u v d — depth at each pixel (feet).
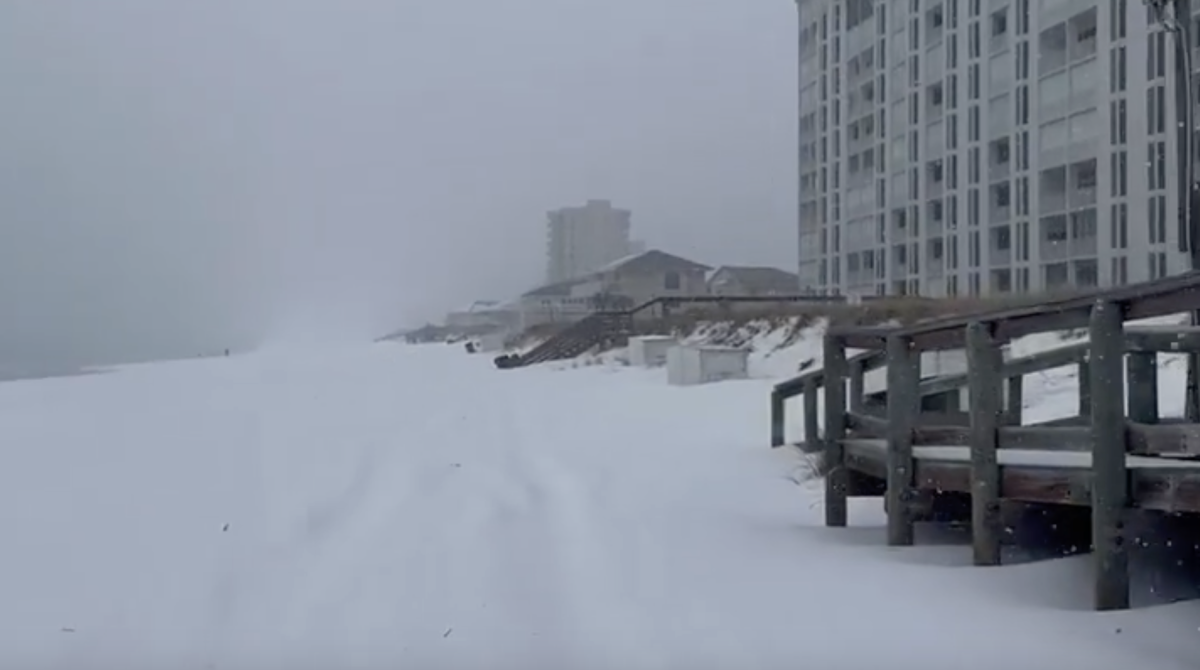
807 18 212.43
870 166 184.85
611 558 26.35
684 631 20.54
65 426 58.59
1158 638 18.92
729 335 107.14
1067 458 24.25
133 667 19.07
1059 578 23.09
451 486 36.76
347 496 34.94
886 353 30.19
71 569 25.72
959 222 156.25
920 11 165.78
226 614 22.16
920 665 18.20
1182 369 53.31
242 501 34.14
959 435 27.84
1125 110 123.44
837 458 30.91
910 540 27.35
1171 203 115.24
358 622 21.50
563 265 561.43
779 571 24.89
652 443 48.60
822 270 204.33
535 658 19.25
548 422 59.21
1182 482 19.22
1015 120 143.84
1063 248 135.23
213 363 181.06
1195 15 68.90
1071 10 132.67
